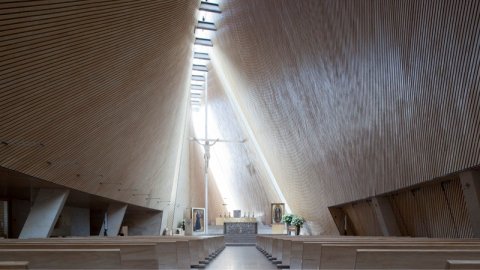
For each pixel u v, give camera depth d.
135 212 22.53
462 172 6.97
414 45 6.56
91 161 10.22
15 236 13.52
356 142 10.20
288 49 11.16
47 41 6.04
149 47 9.70
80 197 13.05
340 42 8.67
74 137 8.64
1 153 6.77
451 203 8.16
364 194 11.38
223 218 26.00
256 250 15.05
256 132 19.45
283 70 12.19
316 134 12.38
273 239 8.91
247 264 8.18
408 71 6.99
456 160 6.79
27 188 10.30
